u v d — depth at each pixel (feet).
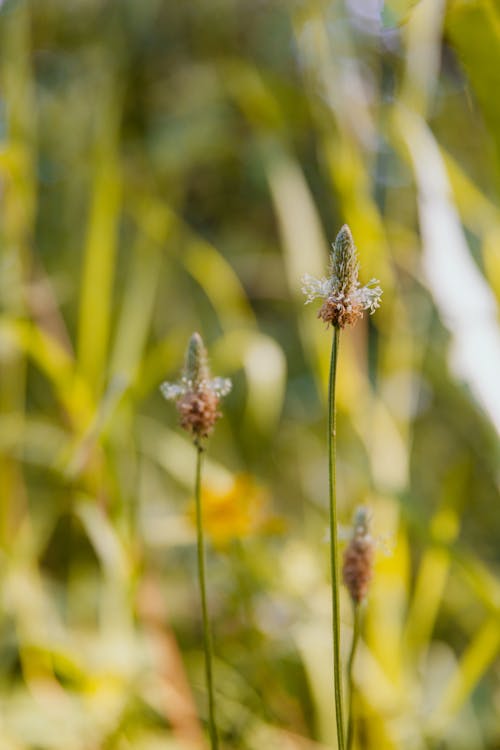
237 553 2.80
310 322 3.12
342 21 3.24
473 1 2.39
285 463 4.32
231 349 3.28
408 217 3.80
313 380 4.47
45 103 4.38
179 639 3.15
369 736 2.69
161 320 4.64
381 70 3.34
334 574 2.09
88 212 4.10
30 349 2.81
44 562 3.89
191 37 5.27
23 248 3.42
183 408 2.17
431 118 3.92
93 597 3.42
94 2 4.93
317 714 2.78
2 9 3.34
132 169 4.46
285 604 2.84
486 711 2.91
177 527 3.08
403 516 2.61
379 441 2.96
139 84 4.99
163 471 4.10
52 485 3.74
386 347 3.30
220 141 4.50
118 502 2.79
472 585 2.57
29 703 2.73
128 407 2.97
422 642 2.97
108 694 2.66
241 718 2.72
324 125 3.29
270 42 4.99
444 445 4.37
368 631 2.76
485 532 4.02
